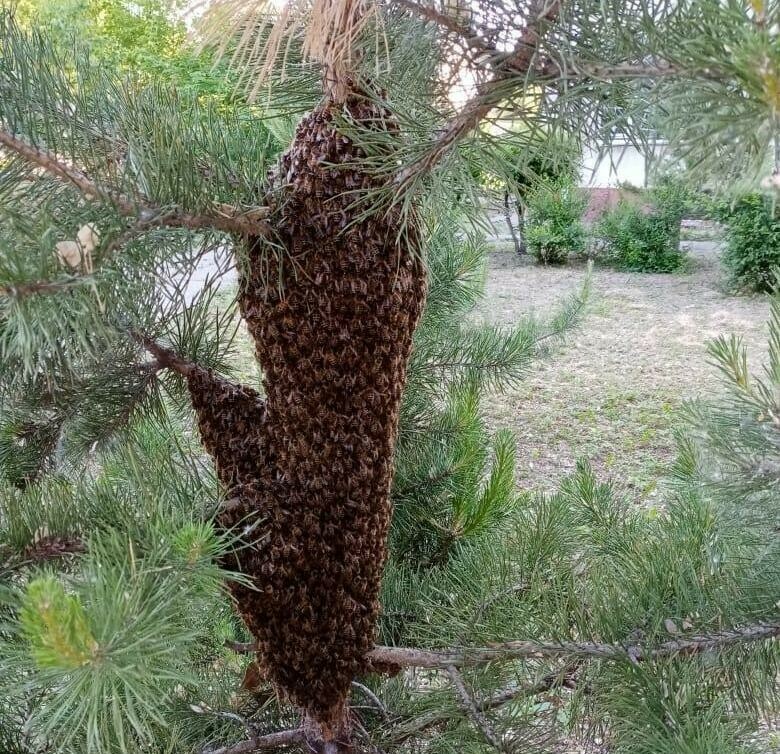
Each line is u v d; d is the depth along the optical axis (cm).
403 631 93
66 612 31
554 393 347
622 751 55
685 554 69
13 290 35
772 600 60
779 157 29
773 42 26
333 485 56
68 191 47
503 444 117
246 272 52
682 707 55
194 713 85
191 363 62
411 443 128
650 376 362
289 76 63
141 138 49
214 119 58
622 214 590
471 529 114
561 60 38
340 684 63
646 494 240
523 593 75
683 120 32
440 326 137
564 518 89
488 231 56
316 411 54
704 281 542
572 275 575
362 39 49
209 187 49
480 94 42
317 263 51
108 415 69
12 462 75
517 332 146
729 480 61
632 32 35
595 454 287
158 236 44
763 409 57
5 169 45
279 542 57
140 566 41
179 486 60
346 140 50
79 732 52
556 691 66
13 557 47
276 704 87
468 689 68
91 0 394
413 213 54
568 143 45
